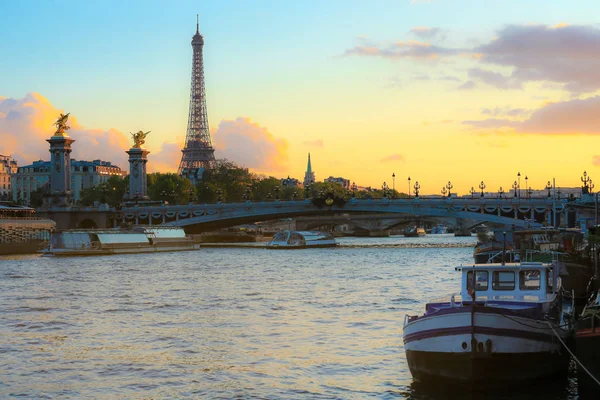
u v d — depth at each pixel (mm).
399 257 164875
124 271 126250
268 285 100625
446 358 43219
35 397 44031
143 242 192375
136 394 44500
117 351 55844
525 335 42969
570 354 48438
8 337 61656
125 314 73688
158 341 59406
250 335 61344
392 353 53656
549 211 188875
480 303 45656
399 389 44469
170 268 133250
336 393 44000
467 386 43250
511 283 48062
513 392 43125
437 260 153250
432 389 44281
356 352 54219
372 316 70562
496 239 111375
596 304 46562
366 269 129375
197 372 49375
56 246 174750
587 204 139000
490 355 42438
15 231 178250
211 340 59469
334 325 65625
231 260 157375
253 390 44969
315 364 50906
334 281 106125
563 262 75625
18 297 87688
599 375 42000
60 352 55656
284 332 62500
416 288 95312
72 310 76688
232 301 82812
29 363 52219
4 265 140125
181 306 79062
